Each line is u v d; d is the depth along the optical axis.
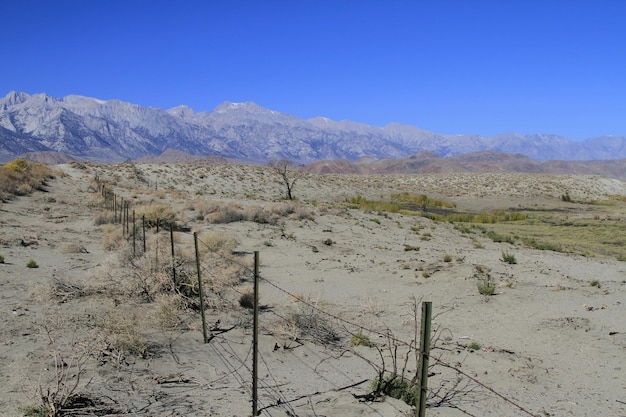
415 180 106.31
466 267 21.44
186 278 14.23
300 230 32.28
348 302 15.80
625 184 105.94
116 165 69.88
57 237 23.47
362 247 27.84
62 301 12.70
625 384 9.41
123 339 9.51
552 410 8.13
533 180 102.31
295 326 12.12
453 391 8.77
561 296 16.91
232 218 32.69
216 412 7.27
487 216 58.97
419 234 35.94
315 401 7.97
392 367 9.97
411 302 15.91
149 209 28.50
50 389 7.39
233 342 10.96
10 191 35.31
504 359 10.76
